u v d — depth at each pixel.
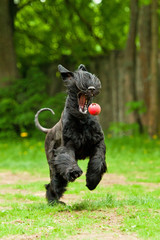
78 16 23.30
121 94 20.23
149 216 5.27
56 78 22.92
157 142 17.16
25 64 24.94
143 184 9.31
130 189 8.36
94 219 5.13
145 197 6.67
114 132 19.55
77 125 5.68
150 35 19.69
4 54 21.33
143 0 18.42
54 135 6.26
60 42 23.89
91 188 5.71
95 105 5.21
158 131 19.39
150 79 19.14
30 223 5.04
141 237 4.34
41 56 24.39
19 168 12.85
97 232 4.55
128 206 5.97
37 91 20.81
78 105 5.59
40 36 24.31
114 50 21.05
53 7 23.31
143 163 13.09
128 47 19.55
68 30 23.61
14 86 20.61
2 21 21.28
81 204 5.99
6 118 20.09
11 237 4.49
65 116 5.75
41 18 23.89
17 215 5.73
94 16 23.20
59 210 5.82
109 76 21.23
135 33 19.48
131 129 19.33
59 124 6.06
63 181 6.14
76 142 5.70
